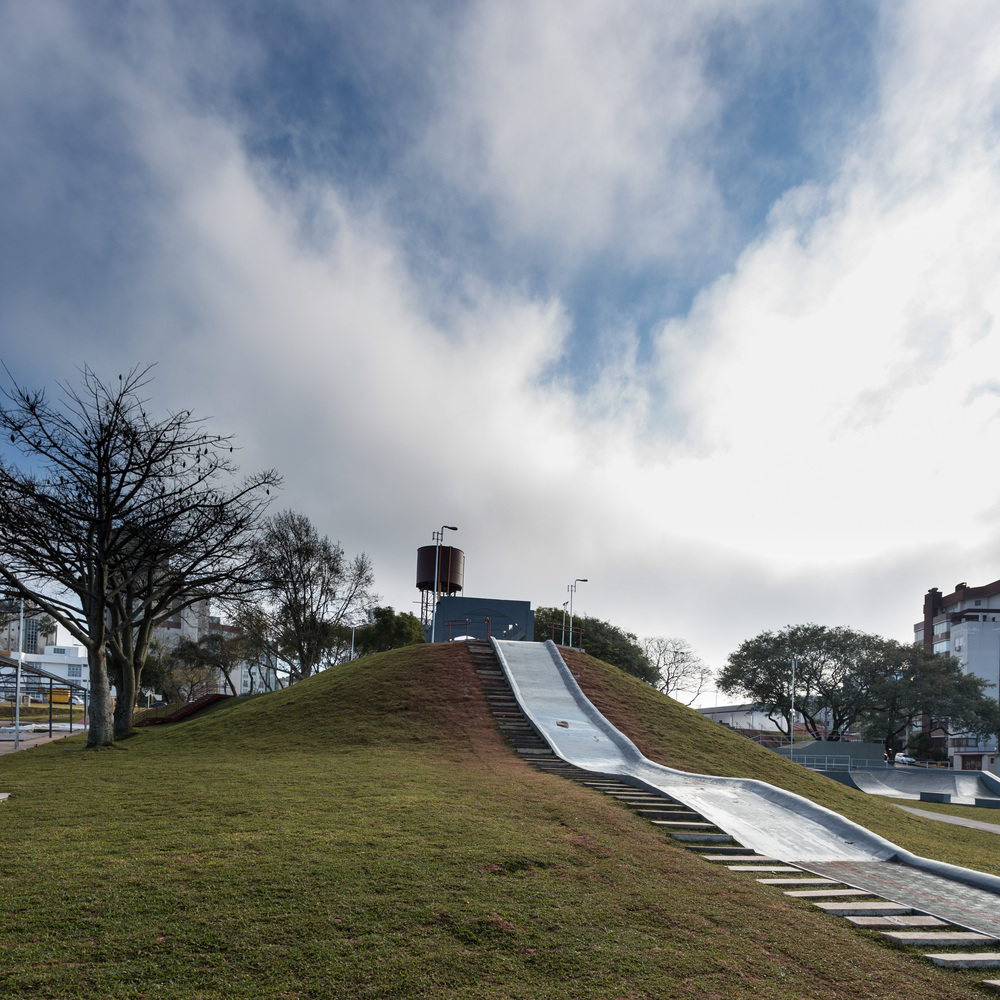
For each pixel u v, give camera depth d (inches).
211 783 611.8
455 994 251.8
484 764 809.5
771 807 659.4
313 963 264.8
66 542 960.3
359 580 2155.5
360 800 535.8
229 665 2682.1
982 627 3307.1
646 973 279.6
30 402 928.9
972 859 651.5
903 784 2028.8
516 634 1862.7
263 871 350.3
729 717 4397.1
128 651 1195.9
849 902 392.8
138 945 268.8
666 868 423.5
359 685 1210.6
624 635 2928.2
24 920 284.0
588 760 880.3
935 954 327.6
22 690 1720.0
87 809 496.4
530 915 323.9
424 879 354.0
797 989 278.8
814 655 2760.8
